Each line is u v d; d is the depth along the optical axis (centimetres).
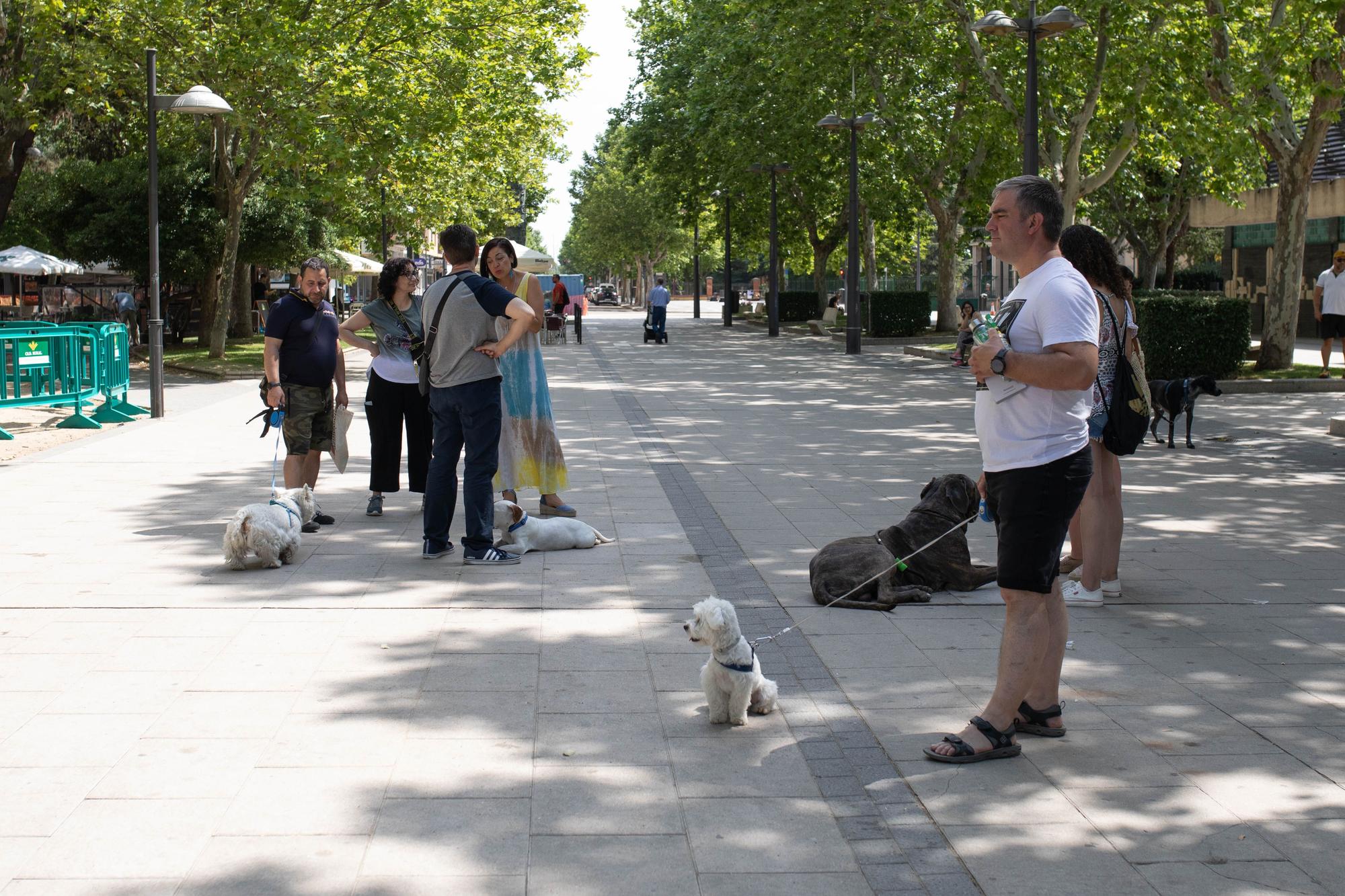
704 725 489
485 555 760
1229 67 2009
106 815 399
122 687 525
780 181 4231
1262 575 749
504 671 553
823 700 521
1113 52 2131
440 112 2359
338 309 4612
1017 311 449
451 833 389
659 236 8438
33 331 1434
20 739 464
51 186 3144
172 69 2230
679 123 4488
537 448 866
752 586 715
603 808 411
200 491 1016
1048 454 437
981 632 621
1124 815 409
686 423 1555
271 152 2286
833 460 1232
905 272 6594
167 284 3288
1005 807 414
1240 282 3725
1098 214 3353
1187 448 1327
